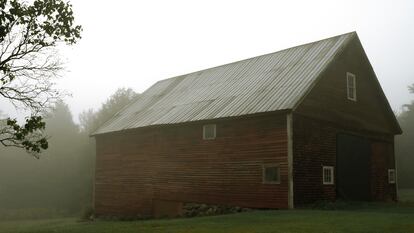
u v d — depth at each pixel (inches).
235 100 965.2
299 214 668.7
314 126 872.3
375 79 1094.4
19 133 428.5
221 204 908.6
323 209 784.9
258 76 1045.2
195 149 986.7
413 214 649.0
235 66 1206.3
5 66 462.0
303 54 1035.9
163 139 1077.1
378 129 1117.7
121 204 1194.0
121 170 1208.2
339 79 976.9
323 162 882.8
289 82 919.0
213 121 930.1
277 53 1130.7
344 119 968.9
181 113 1059.9
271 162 830.5
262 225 550.3
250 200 856.9
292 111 803.4
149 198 1098.1
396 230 479.8
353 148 989.2
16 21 459.8
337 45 987.3
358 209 788.6
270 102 860.6
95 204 1293.1
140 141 1153.4
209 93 1104.8
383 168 1121.4
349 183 954.7
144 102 1348.4
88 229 609.6
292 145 804.6
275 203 812.6
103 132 1264.8
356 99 1033.5
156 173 1083.9
